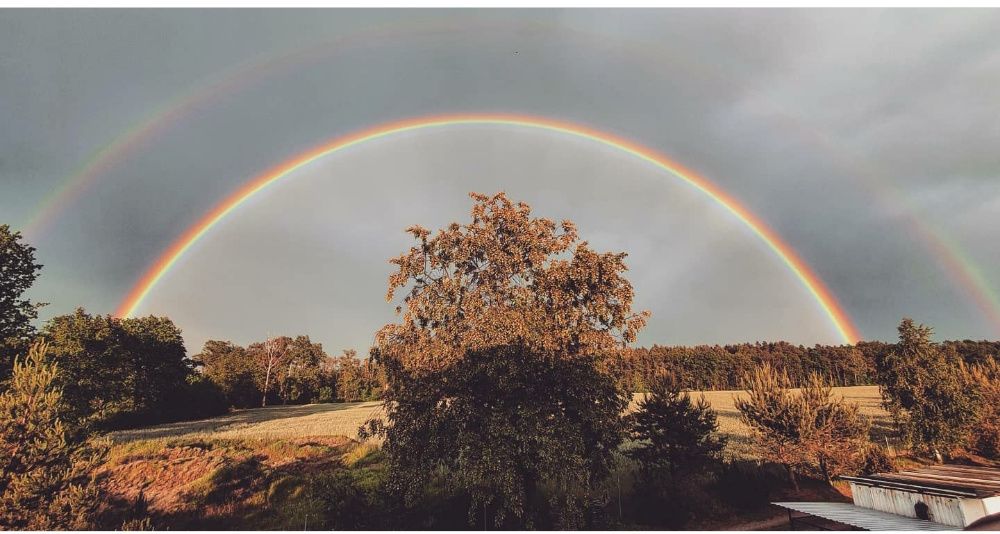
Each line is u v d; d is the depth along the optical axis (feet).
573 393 43.39
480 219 49.39
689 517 54.29
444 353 43.88
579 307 48.49
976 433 84.28
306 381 342.44
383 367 48.44
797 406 67.41
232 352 345.92
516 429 41.22
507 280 46.96
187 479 73.56
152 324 199.72
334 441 106.22
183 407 210.79
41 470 38.47
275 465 83.35
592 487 51.19
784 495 63.72
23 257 108.27
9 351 100.07
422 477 43.39
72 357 138.41
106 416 156.35
